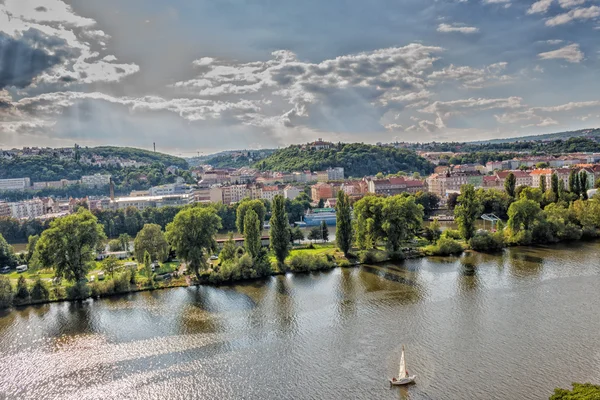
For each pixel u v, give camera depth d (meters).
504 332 109.25
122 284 152.38
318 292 144.88
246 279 163.25
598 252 180.50
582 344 101.56
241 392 89.19
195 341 112.19
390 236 183.50
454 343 104.56
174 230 166.75
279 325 119.75
